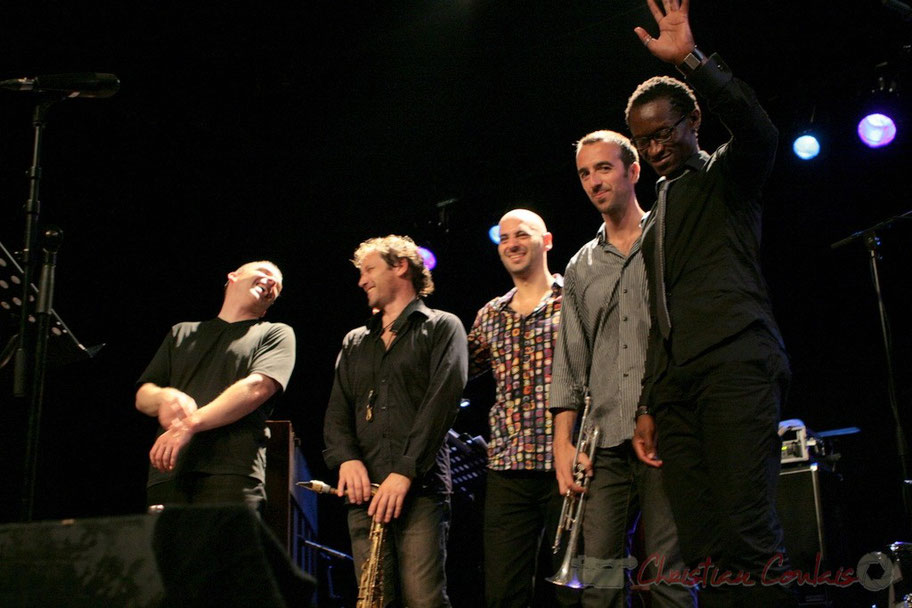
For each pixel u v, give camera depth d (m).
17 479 5.39
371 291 3.52
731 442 2.22
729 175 2.45
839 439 5.98
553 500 3.17
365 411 3.32
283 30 5.52
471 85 6.02
